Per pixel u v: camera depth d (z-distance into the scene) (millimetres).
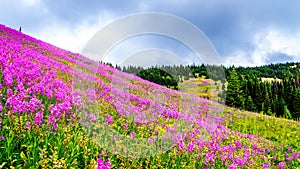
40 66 11617
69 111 6812
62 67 14289
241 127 16562
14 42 18719
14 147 5145
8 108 5816
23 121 5645
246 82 79125
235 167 7504
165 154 6691
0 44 13945
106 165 4699
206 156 7449
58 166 4523
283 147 13625
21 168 4465
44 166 4438
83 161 5465
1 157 4652
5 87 7430
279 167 10156
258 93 72625
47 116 6277
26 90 7285
